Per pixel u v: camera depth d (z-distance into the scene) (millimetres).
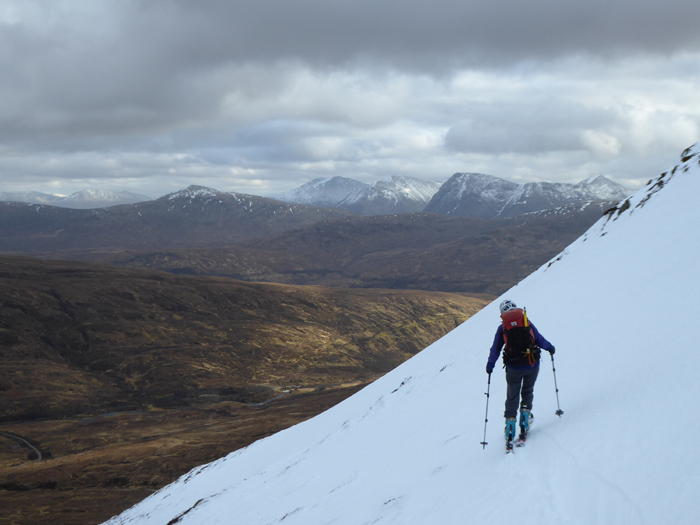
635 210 21766
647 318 9312
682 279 10008
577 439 6469
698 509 4023
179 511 28062
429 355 27438
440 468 8797
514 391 7375
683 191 18375
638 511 4469
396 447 12852
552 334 12500
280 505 14914
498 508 5836
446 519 6398
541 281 23844
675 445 5094
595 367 8773
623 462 5363
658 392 6402
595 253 19906
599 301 12539
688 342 7281
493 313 24328
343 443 18406
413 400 17609
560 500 5352
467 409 11742
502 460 7141
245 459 32750
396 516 7695
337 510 10758
